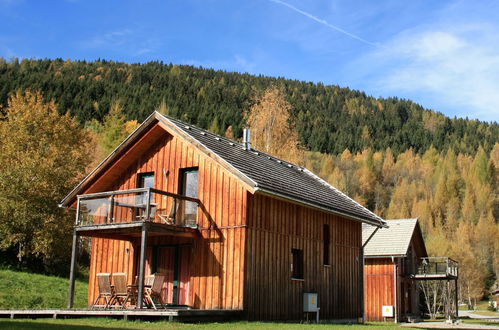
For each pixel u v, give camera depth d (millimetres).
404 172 115938
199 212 17266
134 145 18859
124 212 17500
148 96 111375
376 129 138500
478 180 107812
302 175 23406
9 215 29891
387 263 32875
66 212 31891
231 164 16359
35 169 30656
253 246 16344
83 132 37312
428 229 94875
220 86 132375
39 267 32281
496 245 88500
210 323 13703
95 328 11141
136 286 15438
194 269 16922
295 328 13336
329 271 20391
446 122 148250
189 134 17578
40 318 14930
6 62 117812
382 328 15555
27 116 33219
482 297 82312
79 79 113438
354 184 101688
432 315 41656
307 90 155125
